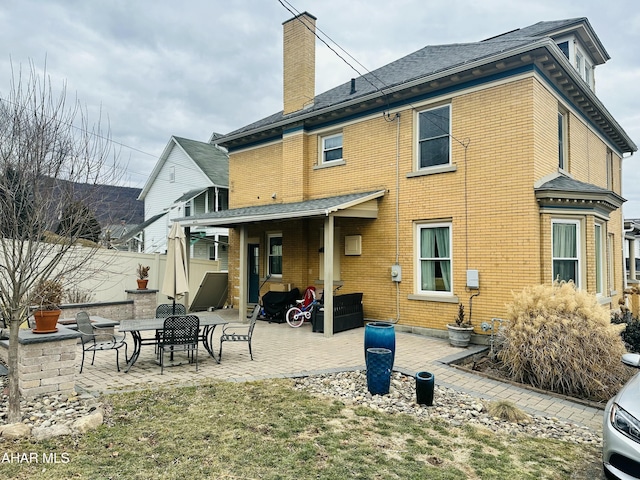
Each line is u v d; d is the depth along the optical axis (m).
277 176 14.44
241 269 12.34
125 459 3.81
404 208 10.94
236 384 6.16
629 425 3.79
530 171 8.89
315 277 13.11
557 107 10.20
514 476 3.81
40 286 4.94
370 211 11.20
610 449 3.80
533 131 8.91
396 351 8.62
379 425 4.84
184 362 7.58
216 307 16.03
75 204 5.14
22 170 4.59
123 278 13.76
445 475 3.75
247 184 15.49
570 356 6.51
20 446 4.00
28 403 5.05
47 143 4.81
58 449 3.97
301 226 13.31
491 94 9.55
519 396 6.22
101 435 4.30
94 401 5.27
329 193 12.75
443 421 5.07
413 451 4.21
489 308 9.34
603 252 10.84
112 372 6.82
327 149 13.12
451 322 9.92
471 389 6.39
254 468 3.72
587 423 5.31
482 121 9.66
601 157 13.66
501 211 9.27
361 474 3.70
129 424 4.61
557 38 12.13
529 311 7.26
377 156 11.59
